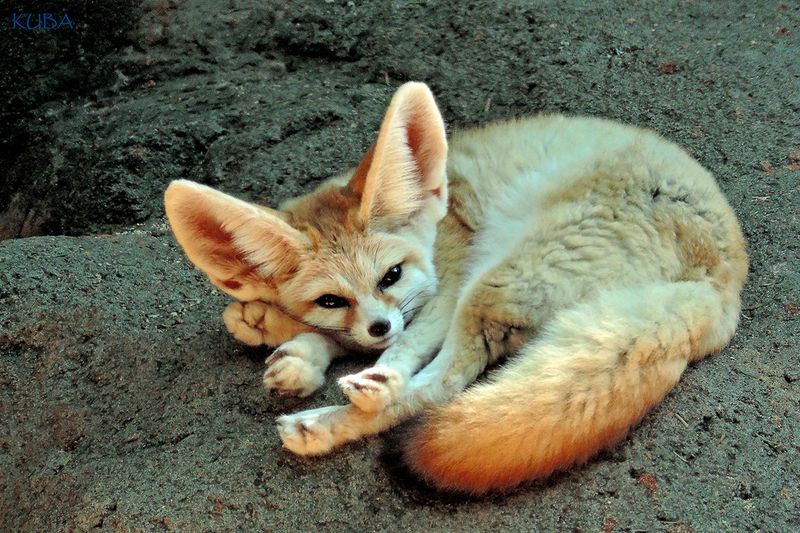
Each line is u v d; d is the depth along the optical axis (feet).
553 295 20.36
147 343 23.43
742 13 35.96
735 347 21.85
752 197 27.53
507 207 23.81
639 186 21.40
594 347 18.49
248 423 20.31
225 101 35.55
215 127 34.30
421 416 18.58
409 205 21.77
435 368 20.11
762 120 30.73
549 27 35.86
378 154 20.24
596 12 36.50
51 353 23.93
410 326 21.57
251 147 33.12
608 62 34.17
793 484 18.25
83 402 22.58
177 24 38.27
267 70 36.78
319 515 18.28
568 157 24.12
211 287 26.16
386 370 19.13
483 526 17.72
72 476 20.49
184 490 19.02
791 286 23.89
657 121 31.48
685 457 18.71
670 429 19.22
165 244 29.04
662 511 17.71
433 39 36.40
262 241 20.47
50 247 27.84
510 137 25.81
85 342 23.91
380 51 36.37
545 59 34.55
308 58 37.17
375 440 19.24
